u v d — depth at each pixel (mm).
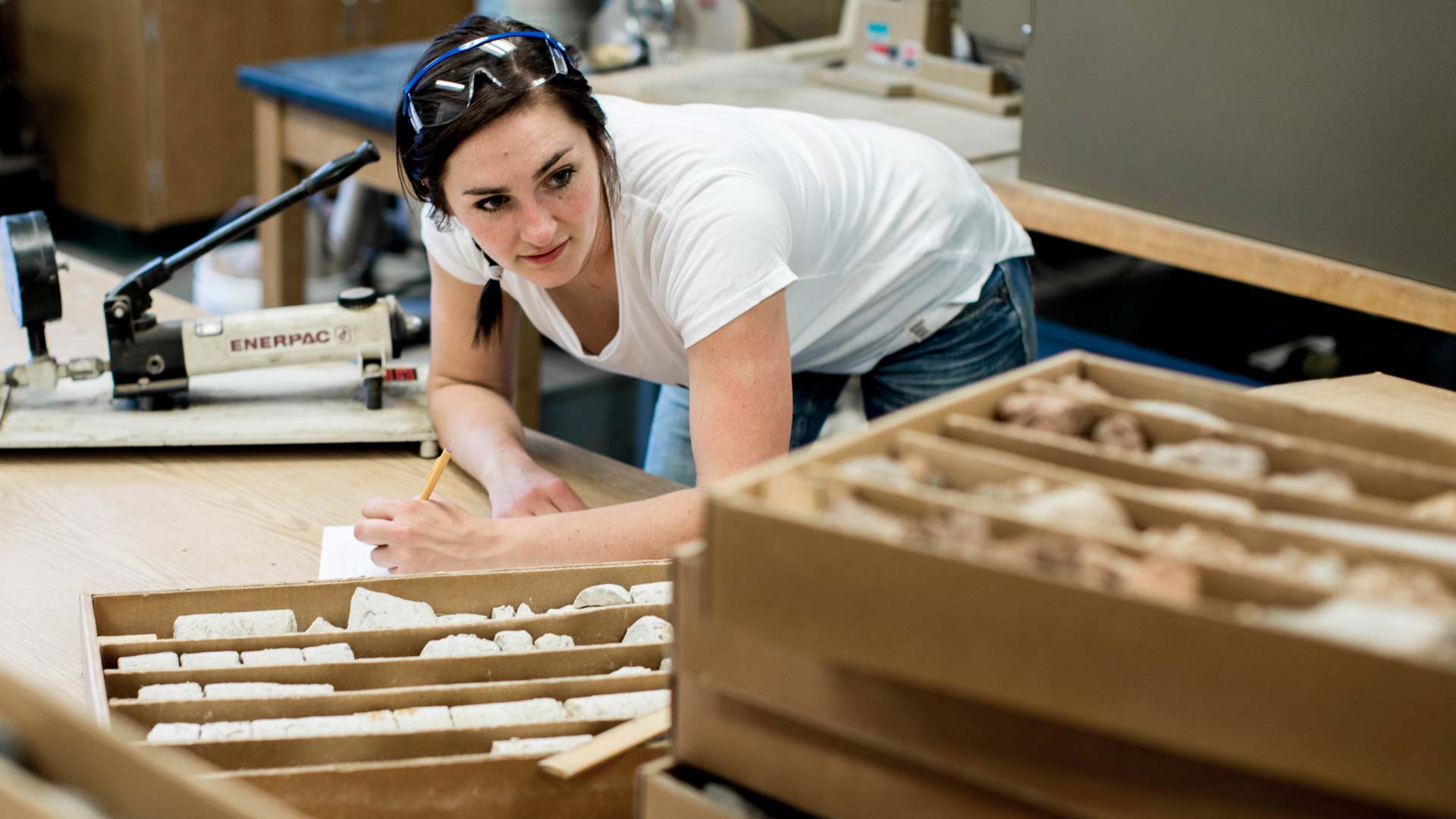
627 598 1166
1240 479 712
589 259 1365
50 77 4438
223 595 1125
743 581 688
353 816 889
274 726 944
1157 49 1930
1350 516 673
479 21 1247
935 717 681
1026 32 2143
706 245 1239
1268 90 1830
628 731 930
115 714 945
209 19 4297
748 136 1413
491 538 1298
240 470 1544
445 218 1337
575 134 1224
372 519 1300
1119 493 692
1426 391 1447
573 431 3045
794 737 750
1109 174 2051
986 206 1699
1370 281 1776
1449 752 547
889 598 646
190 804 676
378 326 1646
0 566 1301
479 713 973
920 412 771
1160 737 604
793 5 3191
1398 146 1726
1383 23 1693
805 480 708
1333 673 561
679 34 3246
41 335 1596
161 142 4336
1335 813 606
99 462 1547
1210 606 624
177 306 1910
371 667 1019
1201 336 2635
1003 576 614
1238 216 1921
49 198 4645
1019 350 1742
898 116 2508
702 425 1260
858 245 1556
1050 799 665
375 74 2877
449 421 1585
